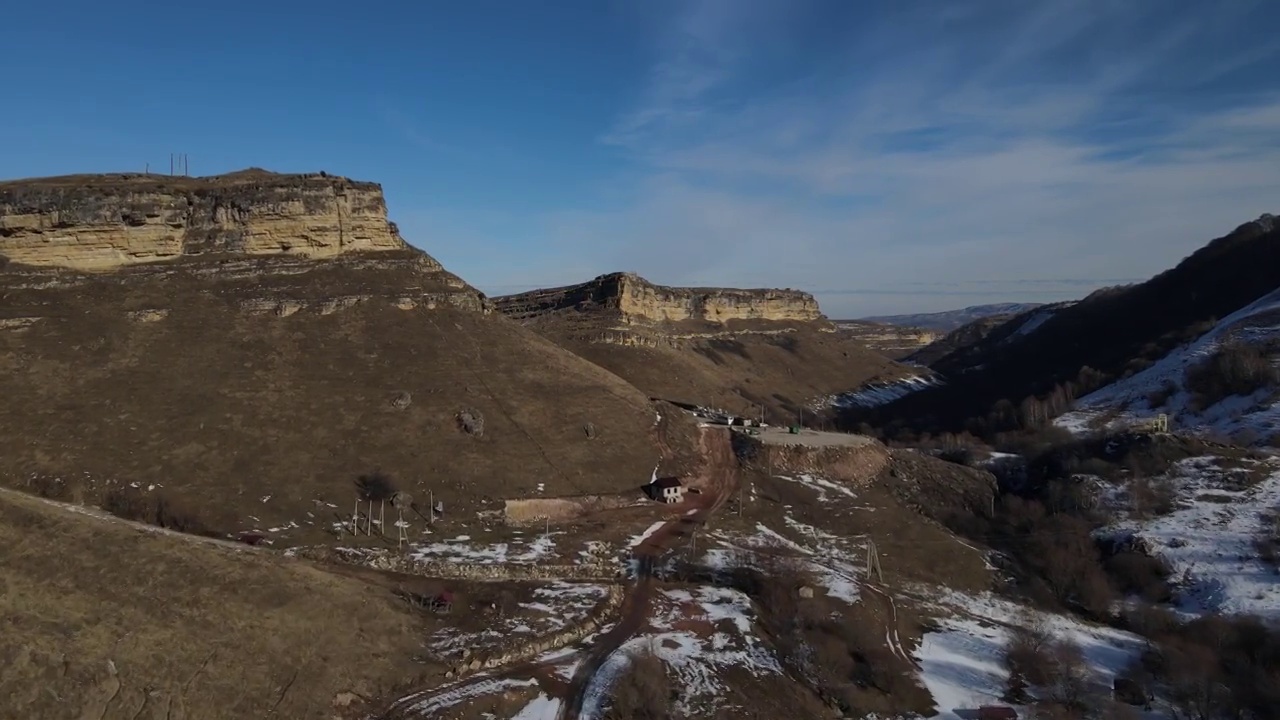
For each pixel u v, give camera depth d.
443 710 44.09
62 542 46.72
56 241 96.38
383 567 63.22
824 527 88.06
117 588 44.81
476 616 56.59
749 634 58.81
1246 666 60.94
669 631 57.66
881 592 72.00
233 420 80.38
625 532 77.56
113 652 40.00
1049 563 85.75
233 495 70.25
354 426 84.88
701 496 91.31
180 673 40.75
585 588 63.31
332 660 46.31
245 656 43.78
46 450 69.81
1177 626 71.62
